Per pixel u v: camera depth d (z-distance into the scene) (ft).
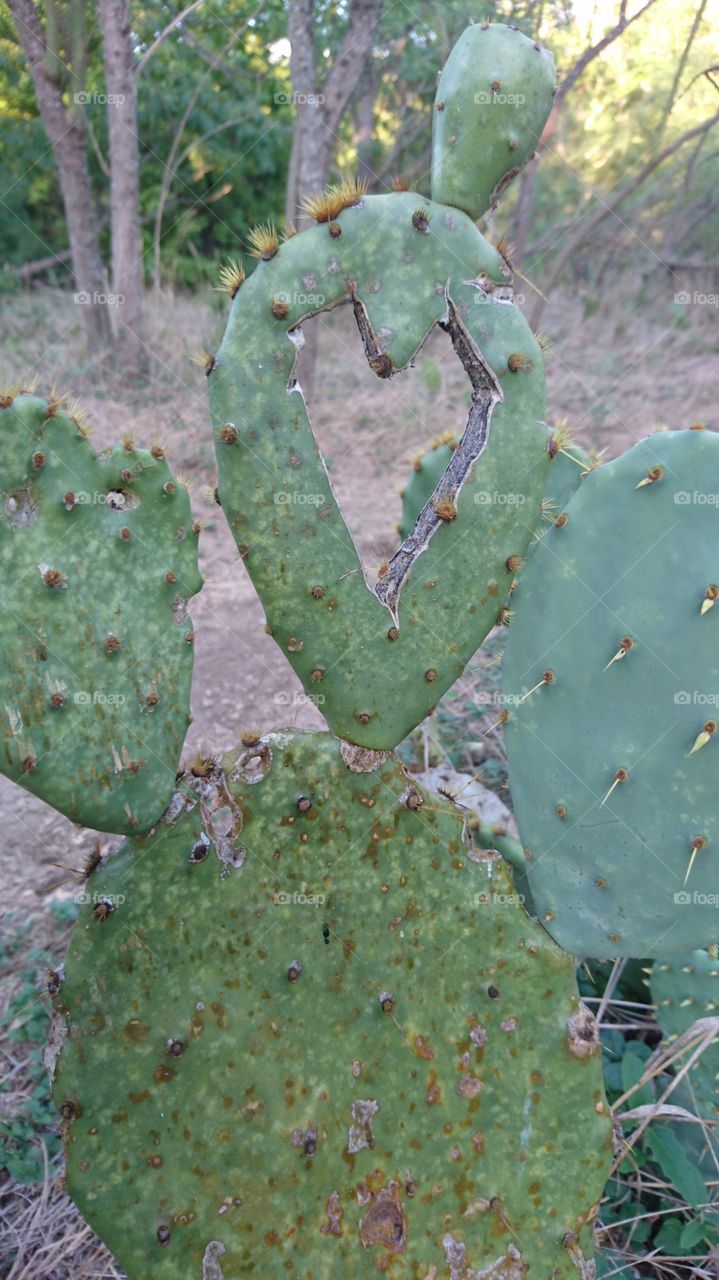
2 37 5.93
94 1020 1.14
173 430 5.00
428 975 1.27
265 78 7.89
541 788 1.41
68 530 1.07
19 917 2.27
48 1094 1.82
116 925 1.14
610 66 7.38
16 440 1.03
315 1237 1.19
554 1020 1.31
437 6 6.33
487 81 1.22
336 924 1.22
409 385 5.88
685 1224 1.55
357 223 1.16
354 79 5.13
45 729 1.07
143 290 6.56
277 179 9.12
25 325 6.67
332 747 1.22
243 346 1.14
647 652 1.32
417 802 1.25
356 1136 1.21
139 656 1.11
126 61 5.53
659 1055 1.67
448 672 1.27
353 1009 1.22
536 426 1.28
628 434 5.21
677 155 7.87
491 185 1.26
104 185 8.61
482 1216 1.26
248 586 3.81
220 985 1.17
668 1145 1.53
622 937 1.38
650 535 1.33
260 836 1.18
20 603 1.05
